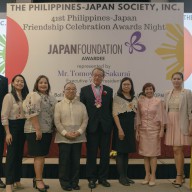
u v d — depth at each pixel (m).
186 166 4.43
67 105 3.54
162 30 5.05
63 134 3.43
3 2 6.20
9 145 3.38
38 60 5.08
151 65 5.03
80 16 5.07
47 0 6.45
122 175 3.82
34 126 3.32
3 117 3.34
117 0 6.38
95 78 3.68
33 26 5.11
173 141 3.71
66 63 5.07
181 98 3.69
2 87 3.60
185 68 5.64
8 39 5.12
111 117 3.73
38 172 3.48
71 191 3.51
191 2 6.02
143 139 3.77
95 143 3.64
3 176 4.22
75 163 3.56
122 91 3.80
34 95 3.35
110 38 5.05
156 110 3.75
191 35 5.65
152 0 6.21
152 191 3.53
